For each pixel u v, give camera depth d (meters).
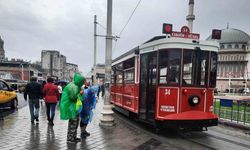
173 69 9.63
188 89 9.66
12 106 16.23
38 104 11.20
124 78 14.34
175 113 9.48
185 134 10.28
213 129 11.82
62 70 127.62
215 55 10.14
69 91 7.96
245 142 9.22
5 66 90.69
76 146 7.61
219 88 118.50
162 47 9.81
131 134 9.48
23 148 7.28
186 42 9.78
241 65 116.56
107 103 11.19
